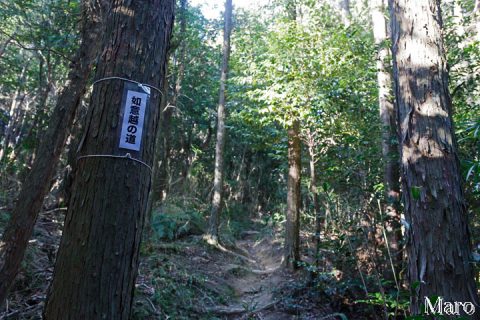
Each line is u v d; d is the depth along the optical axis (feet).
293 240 24.63
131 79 5.65
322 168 21.08
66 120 10.62
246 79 22.99
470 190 11.52
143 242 22.00
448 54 17.07
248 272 26.35
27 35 18.53
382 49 20.68
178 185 42.50
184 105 43.88
